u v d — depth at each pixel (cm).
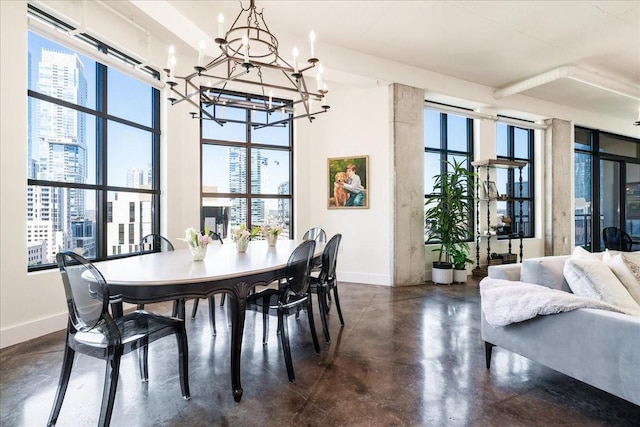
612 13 358
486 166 578
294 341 281
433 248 554
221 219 496
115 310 213
